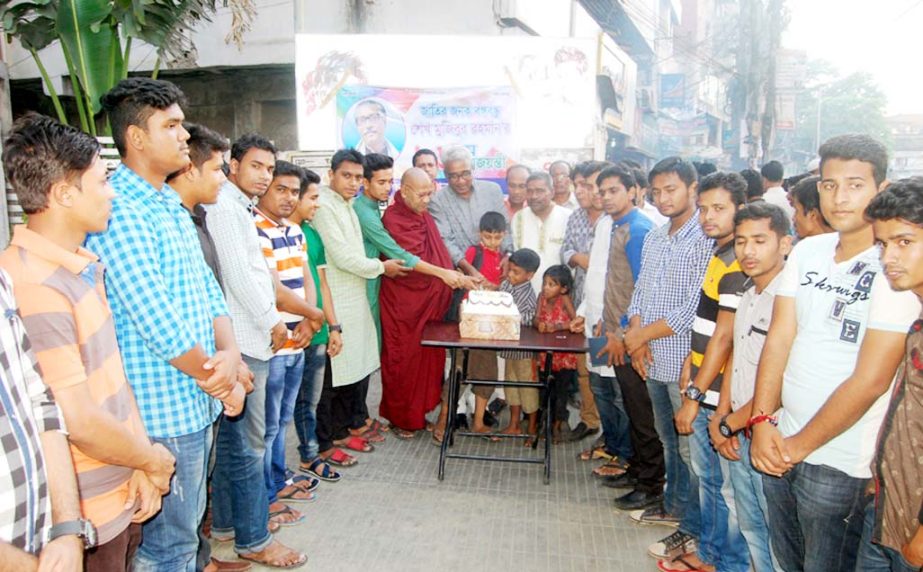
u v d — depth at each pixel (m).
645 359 2.86
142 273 1.76
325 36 6.04
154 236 1.84
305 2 7.96
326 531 2.92
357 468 3.63
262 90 8.31
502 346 3.28
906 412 1.49
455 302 4.29
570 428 4.35
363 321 3.81
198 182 2.23
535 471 3.64
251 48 8.40
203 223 2.34
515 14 7.21
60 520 1.23
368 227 3.88
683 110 24.11
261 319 2.52
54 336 1.36
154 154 1.84
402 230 4.00
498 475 3.58
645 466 3.14
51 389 1.32
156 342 1.78
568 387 4.10
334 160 3.67
